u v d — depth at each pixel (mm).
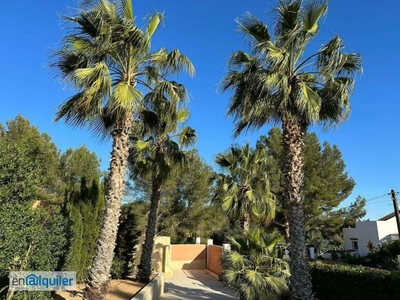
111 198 6055
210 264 19234
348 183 22203
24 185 5469
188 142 11492
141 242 14062
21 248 4691
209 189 21391
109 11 6160
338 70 6492
